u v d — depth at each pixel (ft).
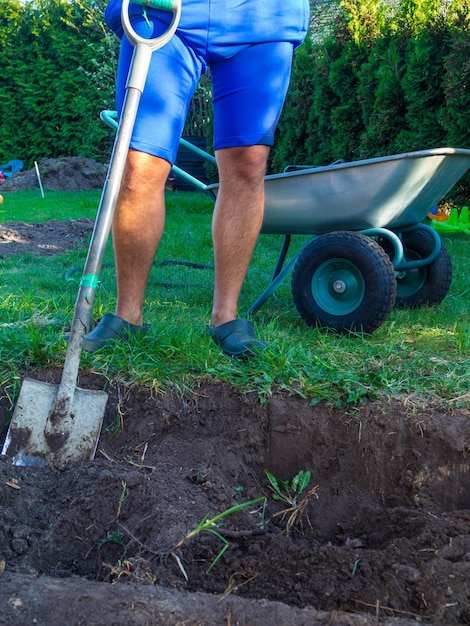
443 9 27.78
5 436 7.38
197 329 9.31
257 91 8.30
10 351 8.22
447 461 7.13
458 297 14.08
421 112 25.18
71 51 54.95
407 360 8.74
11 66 56.75
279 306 13.01
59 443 6.80
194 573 5.20
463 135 23.48
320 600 4.95
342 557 5.29
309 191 10.72
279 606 4.49
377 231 10.85
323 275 10.79
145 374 7.82
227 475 7.03
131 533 5.70
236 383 7.82
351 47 28.30
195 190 49.73
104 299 11.71
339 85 29.01
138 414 7.61
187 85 8.29
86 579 5.23
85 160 53.88
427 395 7.71
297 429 7.52
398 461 7.28
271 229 11.69
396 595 4.91
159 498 5.96
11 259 18.16
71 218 29.99
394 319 11.70
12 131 58.44
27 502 6.14
